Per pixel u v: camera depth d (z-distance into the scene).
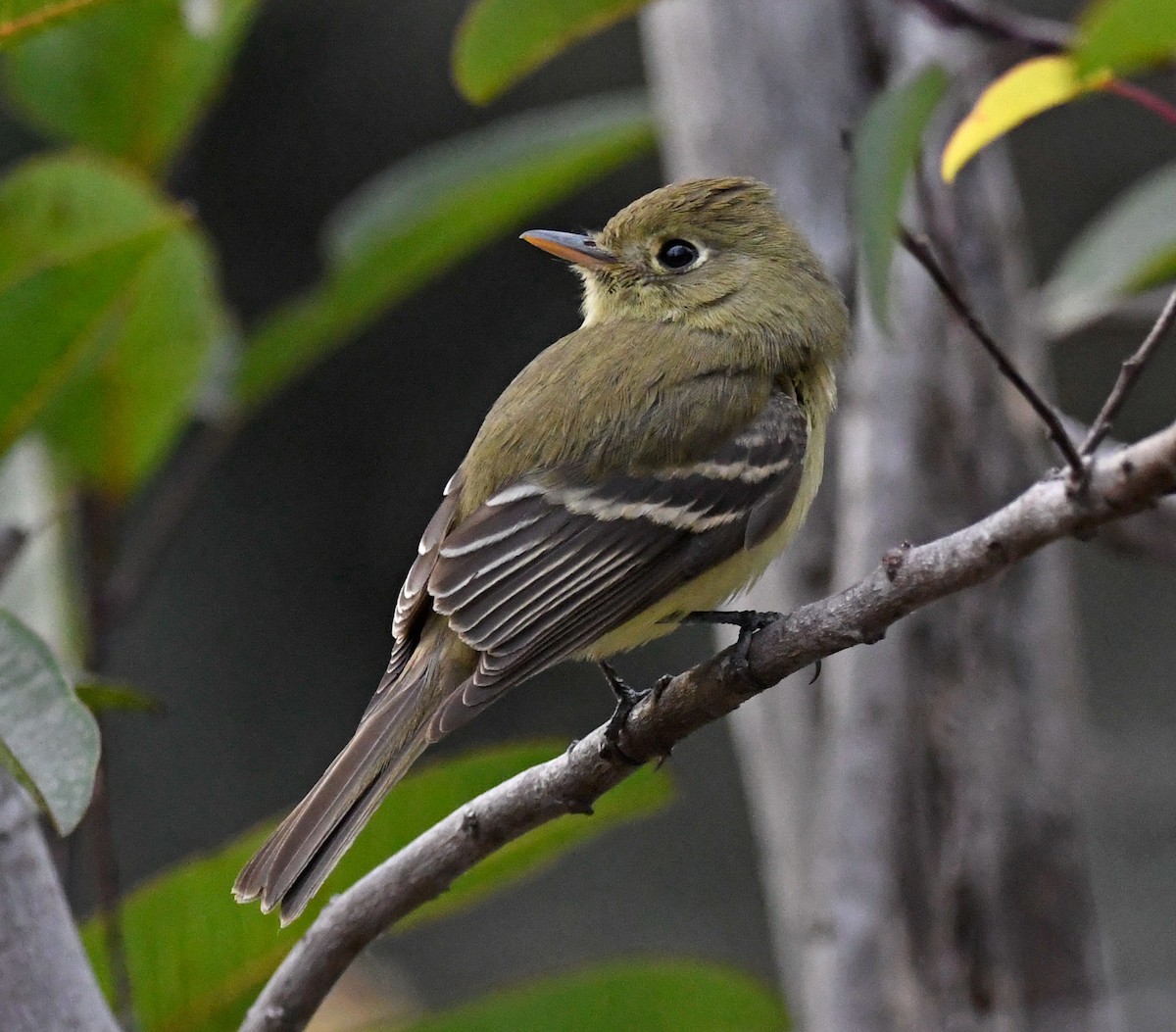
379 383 16.53
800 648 5.57
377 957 14.06
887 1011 8.46
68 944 5.32
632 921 15.99
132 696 6.59
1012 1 15.47
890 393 8.78
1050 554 8.75
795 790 9.32
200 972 6.84
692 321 8.27
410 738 6.70
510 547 7.25
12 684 5.44
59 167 7.21
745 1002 7.09
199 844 15.19
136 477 8.10
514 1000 7.04
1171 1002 10.46
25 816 5.38
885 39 9.46
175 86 8.45
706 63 9.68
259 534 16.08
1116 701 15.73
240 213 16.31
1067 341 9.74
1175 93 13.74
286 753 15.62
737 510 7.51
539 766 5.99
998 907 8.51
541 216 16.59
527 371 8.04
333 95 16.30
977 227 8.83
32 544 7.99
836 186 9.48
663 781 7.05
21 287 6.95
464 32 7.95
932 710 8.56
